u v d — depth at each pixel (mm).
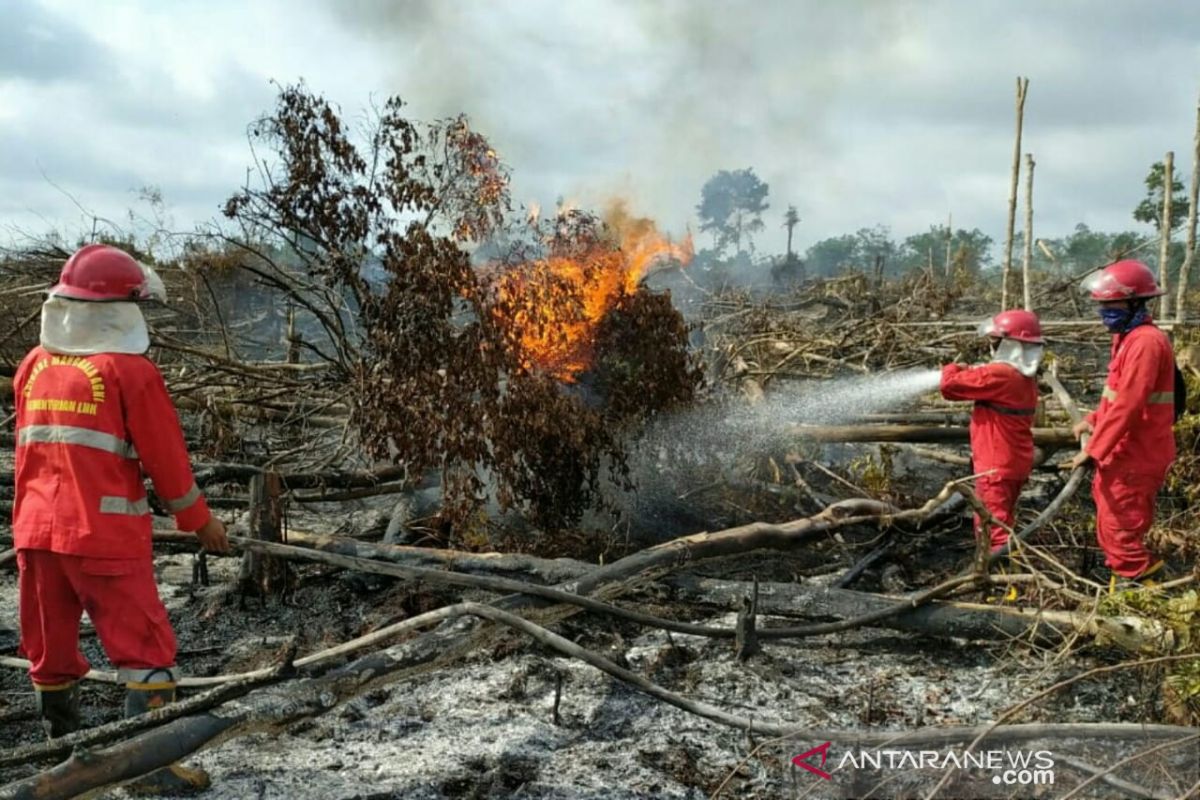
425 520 5625
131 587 3045
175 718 2893
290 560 5043
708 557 4676
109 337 3072
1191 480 6297
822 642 4539
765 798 3176
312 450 7152
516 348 5227
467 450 5180
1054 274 20438
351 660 4219
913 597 4395
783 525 5090
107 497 2998
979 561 4414
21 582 3121
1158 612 3689
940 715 3789
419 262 5094
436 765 3355
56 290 3066
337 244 5559
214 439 6848
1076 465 4805
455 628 3793
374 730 3629
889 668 4254
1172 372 4617
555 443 5340
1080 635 3906
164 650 3107
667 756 3434
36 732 3617
